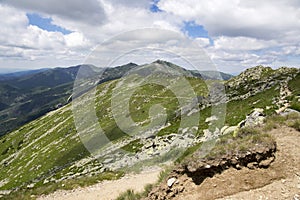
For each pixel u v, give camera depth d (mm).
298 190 9852
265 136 12359
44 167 105375
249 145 11469
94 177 20078
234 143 12211
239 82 85750
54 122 162750
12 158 143750
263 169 10906
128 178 18656
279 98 54312
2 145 167375
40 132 159750
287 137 13172
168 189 11289
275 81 73688
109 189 17406
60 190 18906
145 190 13453
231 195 10398
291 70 79312
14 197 19016
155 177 17016
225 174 10961
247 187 10531
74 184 19328
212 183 10898
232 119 45969
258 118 21594
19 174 112188
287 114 16875
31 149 141625
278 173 10742
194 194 10867
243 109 55094
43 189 19438
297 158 11203
